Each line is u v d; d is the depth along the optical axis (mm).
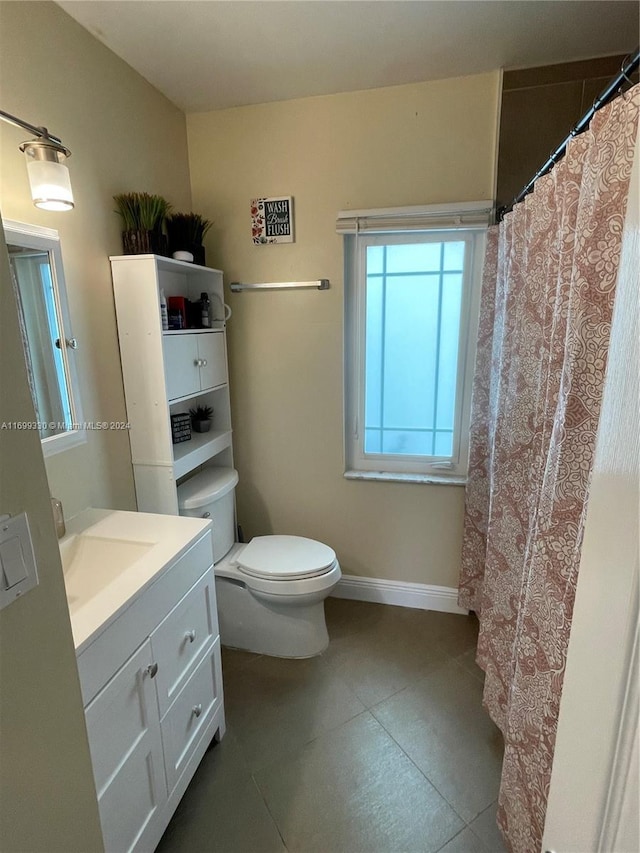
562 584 896
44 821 664
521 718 1078
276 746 1559
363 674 1888
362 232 1977
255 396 2309
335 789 1409
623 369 437
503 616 1445
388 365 2205
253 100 1967
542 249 1161
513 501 1370
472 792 1395
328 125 1952
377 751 1534
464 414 2164
